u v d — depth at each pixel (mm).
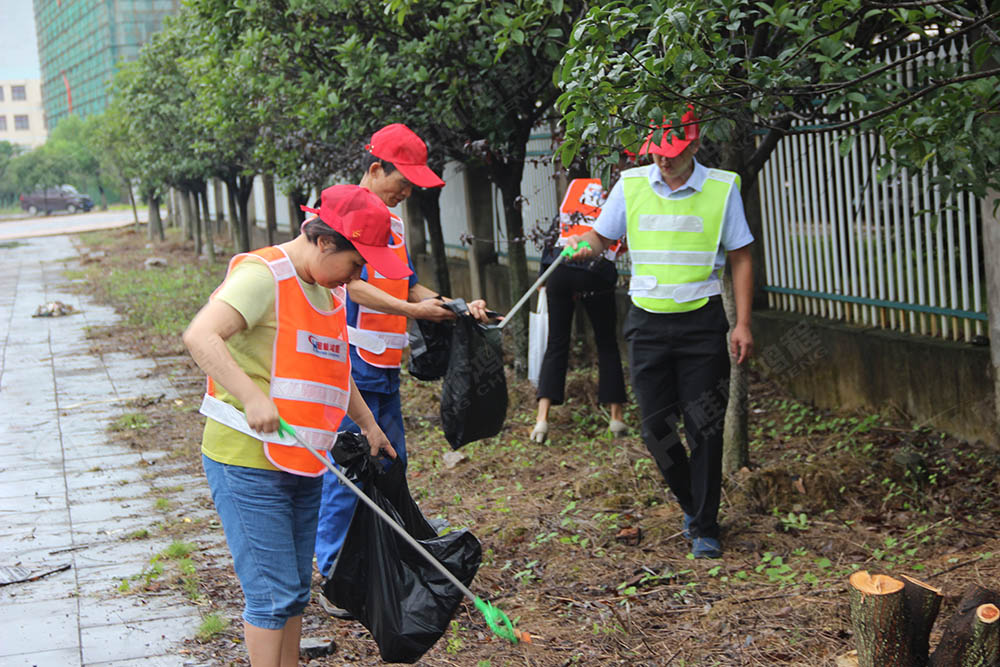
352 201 3275
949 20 4625
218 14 8195
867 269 7078
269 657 3350
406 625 3555
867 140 6879
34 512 6434
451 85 7258
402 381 9133
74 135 80625
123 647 4371
